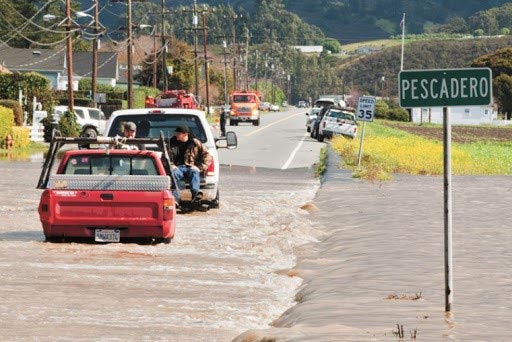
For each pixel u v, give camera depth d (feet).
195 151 153.48
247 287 91.86
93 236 117.39
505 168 298.35
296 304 82.48
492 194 193.26
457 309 75.72
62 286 89.76
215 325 74.95
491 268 98.17
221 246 118.73
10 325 73.05
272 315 79.51
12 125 347.56
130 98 479.82
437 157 323.78
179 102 506.07
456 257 106.32
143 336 70.59
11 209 152.76
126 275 96.68
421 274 94.32
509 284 88.28
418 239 122.11
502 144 554.46
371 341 63.36
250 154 329.72
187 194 151.84
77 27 406.82
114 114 155.84
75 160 122.01
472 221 144.05
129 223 117.19
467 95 71.72
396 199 178.70
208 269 101.81
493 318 71.67
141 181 117.60
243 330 73.41
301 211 159.12
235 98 638.12
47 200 116.98
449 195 72.79
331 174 238.89
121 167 121.80
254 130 557.74
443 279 91.20
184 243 120.67
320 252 113.09
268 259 109.50
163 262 105.81
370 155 301.84
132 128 141.79
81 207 117.29
